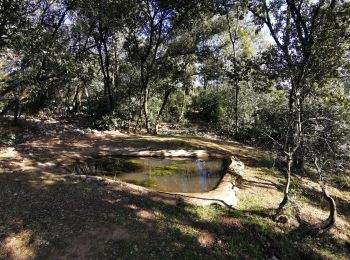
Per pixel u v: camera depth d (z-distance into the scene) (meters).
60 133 13.70
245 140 19.19
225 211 7.49
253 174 10.49
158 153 12.29
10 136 11.53
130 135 15.53
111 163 10.93
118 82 20.97
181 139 15.18
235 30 19.80
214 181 9.63
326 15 9.90
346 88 11.23
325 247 6.80
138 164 11.17
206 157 12.74
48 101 17.38
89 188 7.98
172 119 24.81
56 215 6.67
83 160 10.68
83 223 6.47
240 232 6.76
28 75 9.95
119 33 18.36
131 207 7.22
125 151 12.12
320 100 11.08
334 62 9.42
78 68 12.02
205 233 6.62
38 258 5.55
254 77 12.74
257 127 18.06
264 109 18.48
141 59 17.33
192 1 15.27
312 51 9.88
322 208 8.59
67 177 8.60
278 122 15.19
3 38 9.67
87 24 15.63
